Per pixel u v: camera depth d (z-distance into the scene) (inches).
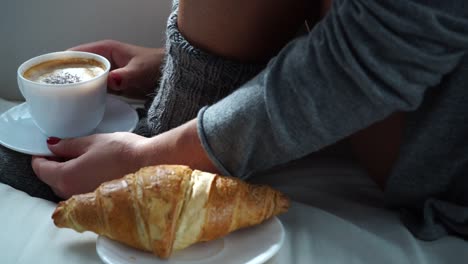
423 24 20.4
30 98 26.2
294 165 28.2
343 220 24.2
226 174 24.0
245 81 26.2
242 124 22.8
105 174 25.0
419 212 25.1
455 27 20.7
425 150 23.7
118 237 21.7
